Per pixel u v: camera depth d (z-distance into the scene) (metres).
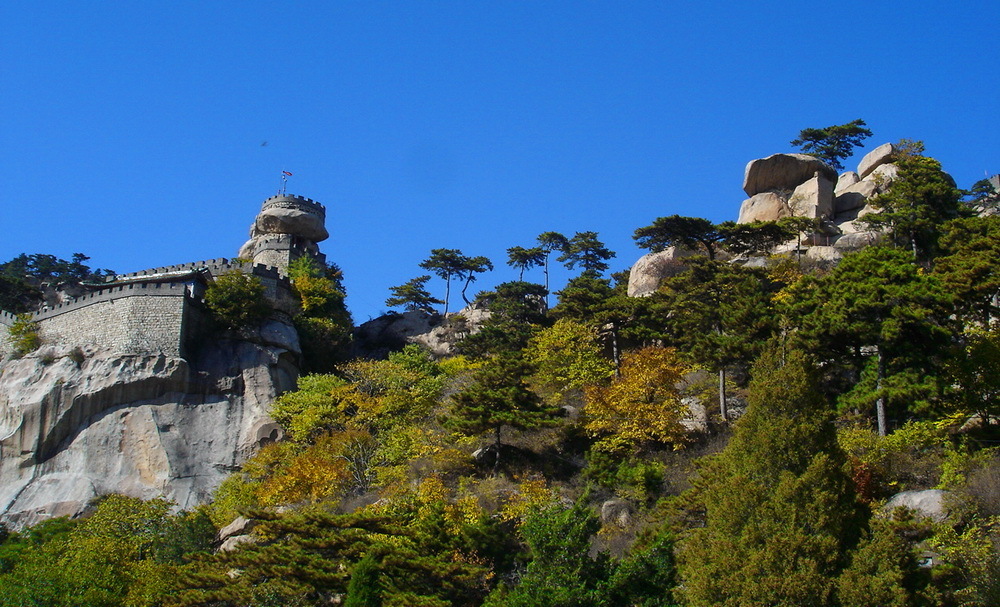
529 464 46.28
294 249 81.00
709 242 66.25
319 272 79.38
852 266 45.00
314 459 47.41
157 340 60.69
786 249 67.69
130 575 39.59
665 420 45.16
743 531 27.20
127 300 62.38
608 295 66.00
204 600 34.59
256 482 50.22
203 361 62.00
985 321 44.19
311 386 59.44
